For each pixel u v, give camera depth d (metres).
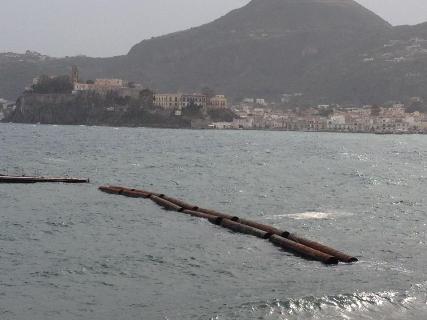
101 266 32.56
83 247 37.50
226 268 32.47
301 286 28.84
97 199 61.34
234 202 60.66
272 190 71.44
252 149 171.38
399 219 49.72
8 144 167.00
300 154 151.12
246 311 24.92
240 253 36.12
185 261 33.94
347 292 27.55
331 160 130.25
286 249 37.34
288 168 105.62
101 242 39.16
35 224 46.06
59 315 24.86
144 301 26.58
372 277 30.61
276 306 25.45
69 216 50.22
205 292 27.88
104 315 24.84
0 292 27.58
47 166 103.12
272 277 30.61
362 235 42.19
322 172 98.25
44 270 31.53
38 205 56.75
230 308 25.36
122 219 48.72
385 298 26.67
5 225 45.41
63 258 34.31
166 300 26.69
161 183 79.44
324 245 36.72
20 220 47.88
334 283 29.38
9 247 37.19
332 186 76.38
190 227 44.97
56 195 64.31
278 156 140.88
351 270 32.12
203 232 42.94
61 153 136.50
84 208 54.94
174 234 42.12
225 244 38.69
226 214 47.88
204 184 78.38
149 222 47.25
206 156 136.62
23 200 60.03
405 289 28.25
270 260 34.38
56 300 26.69
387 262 34.06
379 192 70.31
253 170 100.50
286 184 78.44
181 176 89.25
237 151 159.50
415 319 24.28
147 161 118.50
